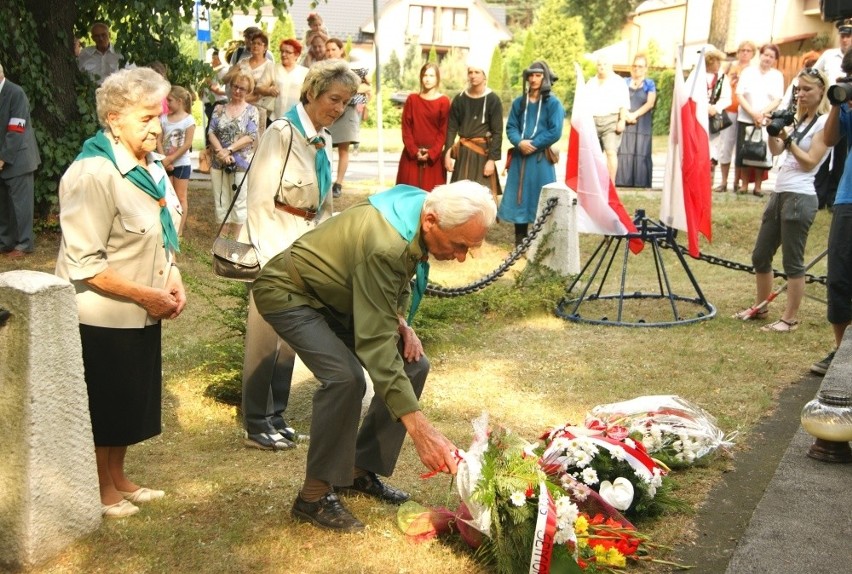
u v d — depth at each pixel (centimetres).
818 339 748
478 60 1088
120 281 382
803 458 454
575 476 421
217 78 1212
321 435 388
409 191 379
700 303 877
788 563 349
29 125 967
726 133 1376
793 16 3247
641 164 1416
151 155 404
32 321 350
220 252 495
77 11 1162
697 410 522
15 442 356
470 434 535
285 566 374
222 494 438
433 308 760
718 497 457
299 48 1152
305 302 391
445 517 402
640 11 4488
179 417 558
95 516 391
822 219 1214
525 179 1074
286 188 494
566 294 856
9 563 364
